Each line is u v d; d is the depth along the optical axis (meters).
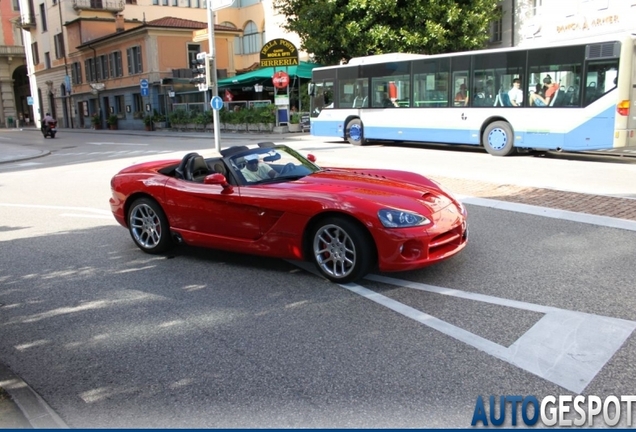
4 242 7.86
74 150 25.92
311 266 6.00
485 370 3.64
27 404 3.46
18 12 66.75
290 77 30.78
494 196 9.40
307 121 29.34
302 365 3.82
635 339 4.00
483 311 4.61
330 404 3.33
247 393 3.50
